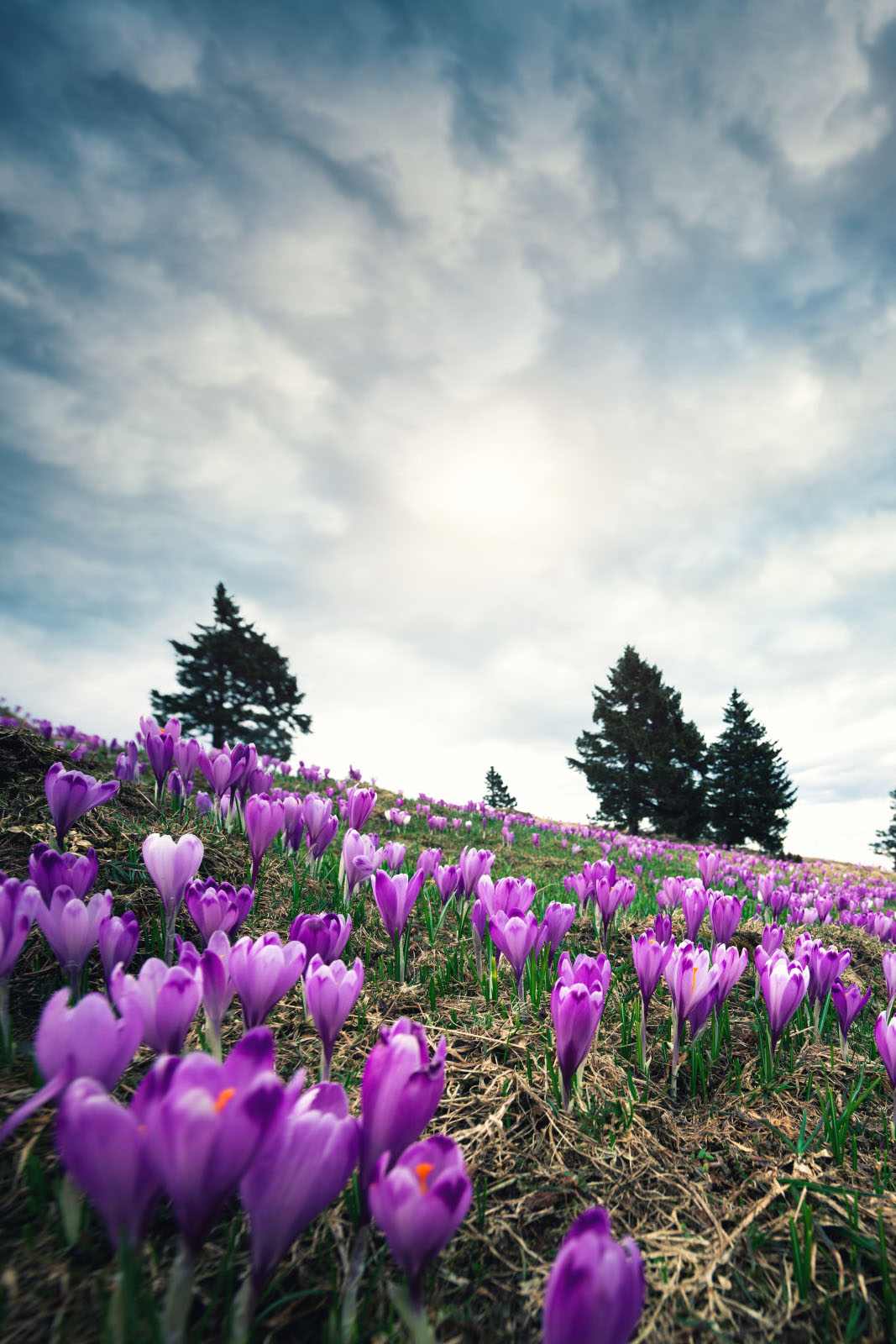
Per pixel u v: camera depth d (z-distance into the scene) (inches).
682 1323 52.7
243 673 1534.2
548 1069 89.9
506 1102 80.0
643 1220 64.2
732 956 100.8
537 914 185.5
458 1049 93.6
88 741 401.4
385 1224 36.3
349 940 132.0
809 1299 56.0
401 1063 43.6
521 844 401.4
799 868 629.9
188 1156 32.6
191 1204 33.1
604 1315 30.3
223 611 1621.6
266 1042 40.8
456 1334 48.0
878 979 175.6
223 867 147.4
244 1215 56.3
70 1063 37.6
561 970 76.4
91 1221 52.1
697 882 152.6
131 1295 35.6
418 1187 35.7
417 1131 43.6
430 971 123.7
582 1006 72.9
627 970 138.6
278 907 137.9
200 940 108.8
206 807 174.9
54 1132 60.3
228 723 1507.1
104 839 134.5
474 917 119.4
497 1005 110.7
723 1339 51.4
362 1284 51.8
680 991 89.0
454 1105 79.7
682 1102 88.1
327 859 182.4
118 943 65.7
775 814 1701.5
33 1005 82.7
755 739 1771.7
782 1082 97.7
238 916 85.7
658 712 1817.2
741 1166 75.1
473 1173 67.8
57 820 97.0
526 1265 56.2
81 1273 47.7
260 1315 46.6
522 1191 66.0
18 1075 66.4
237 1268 50.8
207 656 1519.4
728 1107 88.4
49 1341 42.6
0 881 68.6
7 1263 47.9
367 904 154.1
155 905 115.9
